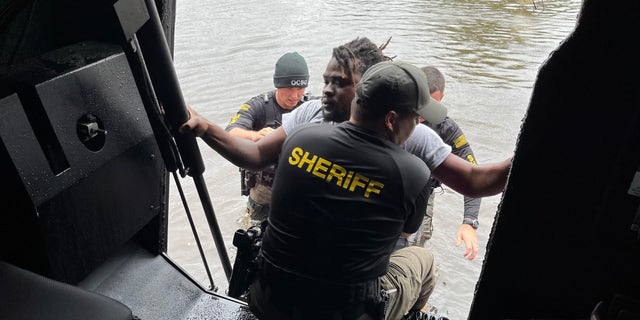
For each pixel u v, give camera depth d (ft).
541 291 2.73
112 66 4.95
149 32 4.39
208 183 16.81
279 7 43.52
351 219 4.14
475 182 4.91
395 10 42.96
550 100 2.18
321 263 4.25
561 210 2.43
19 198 4.27
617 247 2.40
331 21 38.91
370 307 4.53
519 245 2.61
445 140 9.33
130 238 6.22
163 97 4.77
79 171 4.67
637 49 1.95
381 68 4.24
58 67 4.57
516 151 2.36
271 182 10.58
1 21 4.79
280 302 4.55
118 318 3.43
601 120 2.14
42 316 3.34
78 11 5.23
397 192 4.15
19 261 4.75
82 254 5.02
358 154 4.18
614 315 2.52
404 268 5.43
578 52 2.04
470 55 31.04
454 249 13.93
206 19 39.50
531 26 38.47
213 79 26.04
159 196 6.15
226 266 6.35
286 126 5.84
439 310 11.84
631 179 2.19
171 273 6.43
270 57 29.78
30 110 4.27
